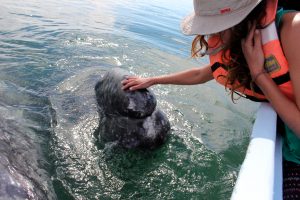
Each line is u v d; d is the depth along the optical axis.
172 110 4.17
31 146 2.96
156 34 7.79
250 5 1.81
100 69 5.03
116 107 3.20
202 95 4.83
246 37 1.93
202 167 3.14
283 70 1.87
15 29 6.24
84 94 4.07
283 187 1.97
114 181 2.83
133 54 6.06
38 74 4.61
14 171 2.33
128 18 8.96
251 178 1.43
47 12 7.88
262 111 2.13
